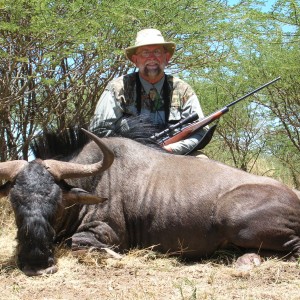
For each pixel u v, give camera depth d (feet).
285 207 13.26
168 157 14.21
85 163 13.94
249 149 28.35
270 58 22.82
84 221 13.65
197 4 18.62
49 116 18.54
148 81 16.15
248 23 20.11
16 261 12.69
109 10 16.19
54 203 12.29
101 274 12.18
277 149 28.35
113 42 17.66
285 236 13.17
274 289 11.14
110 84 16.21
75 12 16.07
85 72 17.92
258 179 13.67
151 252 13.48
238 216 13.17
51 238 12.26
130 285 11.46
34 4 15.56
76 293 11.01
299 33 21.09
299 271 12.21
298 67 22.18
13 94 17.93
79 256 12.98
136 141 14.51
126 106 16.01
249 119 27.71
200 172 13.85
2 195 12.56
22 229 12.01
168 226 13.55
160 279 11.87
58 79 18.97
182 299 10.37
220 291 11.02
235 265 12.84
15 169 12.53
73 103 21.11
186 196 13.58
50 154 14.26
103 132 14.79
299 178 27.89
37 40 16.51
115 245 13.67
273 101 24.48
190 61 19.71
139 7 17.54
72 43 16.76
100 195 13.74
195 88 25.50
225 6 20.16
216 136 28.63
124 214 13.74
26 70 18.74
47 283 11.60
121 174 13.89
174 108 16.26
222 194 13.48
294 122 25.63
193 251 13.62
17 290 11.15
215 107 25.85
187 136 15.57
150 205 13.65
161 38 16.08
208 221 13.43
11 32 16.52
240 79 22.68
